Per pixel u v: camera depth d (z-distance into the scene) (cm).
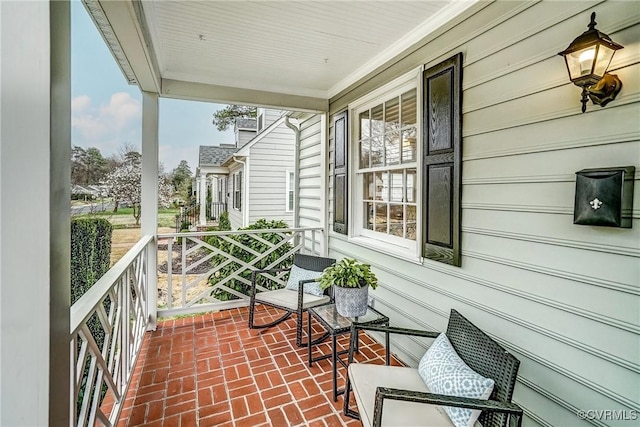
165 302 510
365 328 195
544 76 160
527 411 169
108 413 199
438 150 226
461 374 145
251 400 214
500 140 183
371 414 144
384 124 310
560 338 153
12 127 65
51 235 71
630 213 127
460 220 210
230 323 343
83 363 132
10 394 65
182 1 213
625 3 130
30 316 67
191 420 195
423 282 248
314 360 262
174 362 262
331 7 220
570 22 149
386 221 312
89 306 139
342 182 373
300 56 299
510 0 177
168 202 1886
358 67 326
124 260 219
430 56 238
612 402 134
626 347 130
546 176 159
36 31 68
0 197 64
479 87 196
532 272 166
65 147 79
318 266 330
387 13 225
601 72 131
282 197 756
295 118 571
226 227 1063
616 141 132
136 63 248
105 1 169
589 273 142
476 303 200
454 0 210
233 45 276
